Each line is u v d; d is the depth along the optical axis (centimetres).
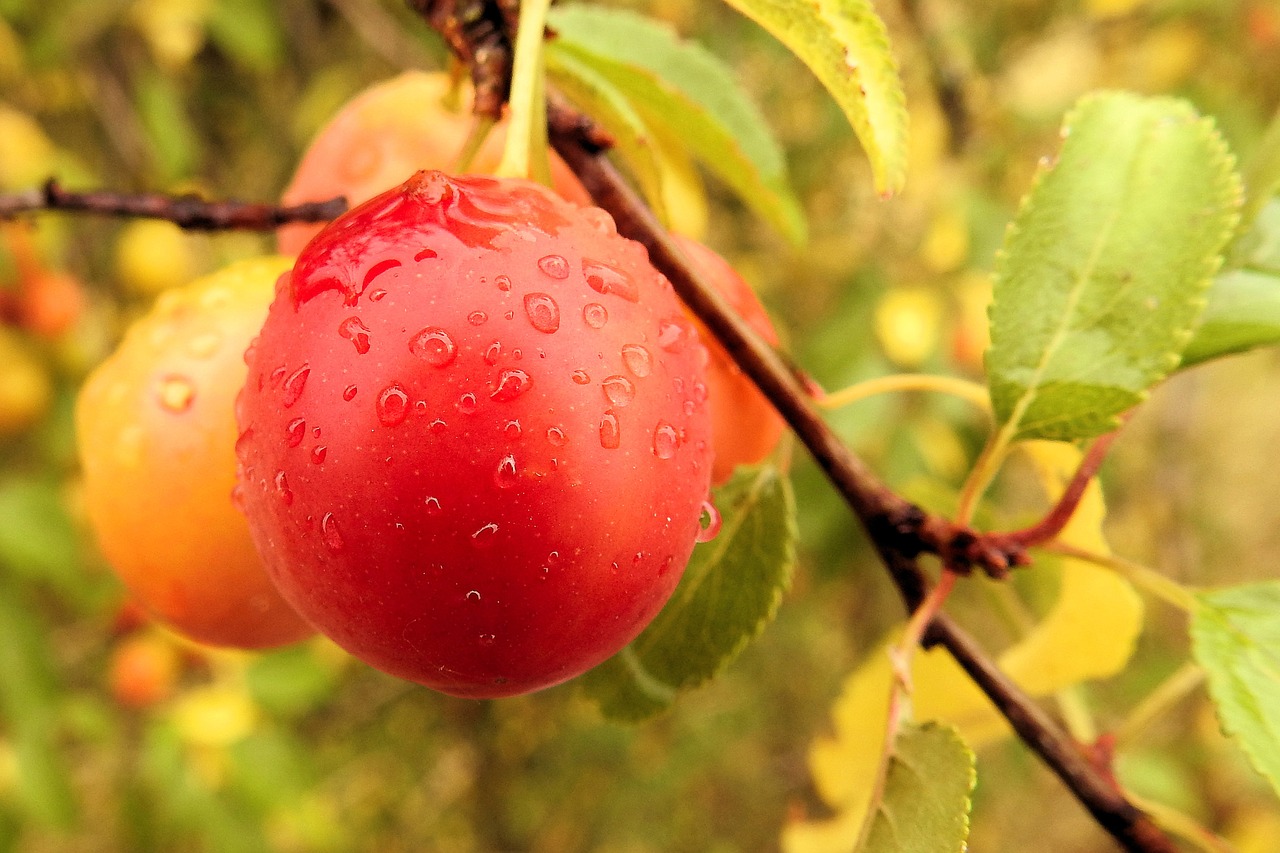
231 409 13
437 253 12
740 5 12
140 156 39
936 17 37
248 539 14
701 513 13
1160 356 13
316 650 35
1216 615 13
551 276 12
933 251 32
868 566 48
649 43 17
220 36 38
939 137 38
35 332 37
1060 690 16
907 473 30
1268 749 13
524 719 56
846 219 41
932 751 13
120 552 14
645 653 15
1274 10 37
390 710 56
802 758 56
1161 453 44
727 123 17
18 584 30
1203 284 13
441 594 12
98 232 42
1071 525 15
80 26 37
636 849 58
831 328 31
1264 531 70
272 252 42
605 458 12
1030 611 16
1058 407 14
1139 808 14
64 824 29
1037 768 45
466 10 14
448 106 15
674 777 55
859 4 12
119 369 14
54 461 37
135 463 14
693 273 14
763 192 16
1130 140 14
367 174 15
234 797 32
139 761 34
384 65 44
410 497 11
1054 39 40
